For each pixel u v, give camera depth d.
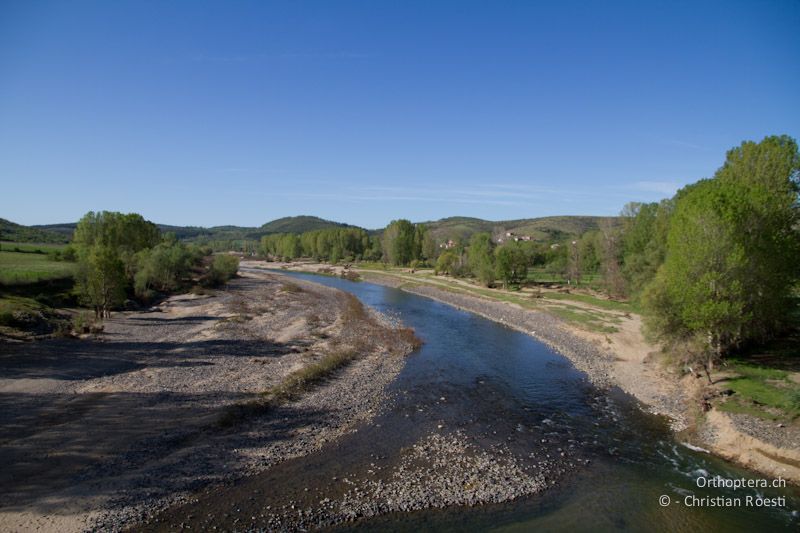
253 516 17.47
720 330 31.78
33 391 28.36
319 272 148.25
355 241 188.25
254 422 26.12
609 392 33.66
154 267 77.38
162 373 33.59
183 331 48.69
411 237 151.50
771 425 24.50
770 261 32.69
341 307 71.38
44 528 16.14
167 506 17.84
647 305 34.59
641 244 72.06
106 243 88.00
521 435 25.94
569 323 58.88
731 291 30.62
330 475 20.84
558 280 110.62
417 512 18.25
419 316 67.75
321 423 26.70
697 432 25.97
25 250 99.12
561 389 34.31
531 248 123.62
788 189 38.06
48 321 44.84
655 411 29.64
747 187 36.09
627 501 19.33
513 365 41.09
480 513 18.33
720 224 31.78
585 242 100.88
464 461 22.61
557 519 18.03
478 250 110.19
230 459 21.78
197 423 25.27
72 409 26.09
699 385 31.75
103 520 16.75
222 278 97.44
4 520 16.36
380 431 26.06
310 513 17.81
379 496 19.22
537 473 21.59
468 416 28.75
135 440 22.92
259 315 60.72
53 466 20.08
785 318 39.12
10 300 47.00
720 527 17.59
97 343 41.06
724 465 22.50
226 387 31.19
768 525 17.72
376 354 43.25
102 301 50.31
